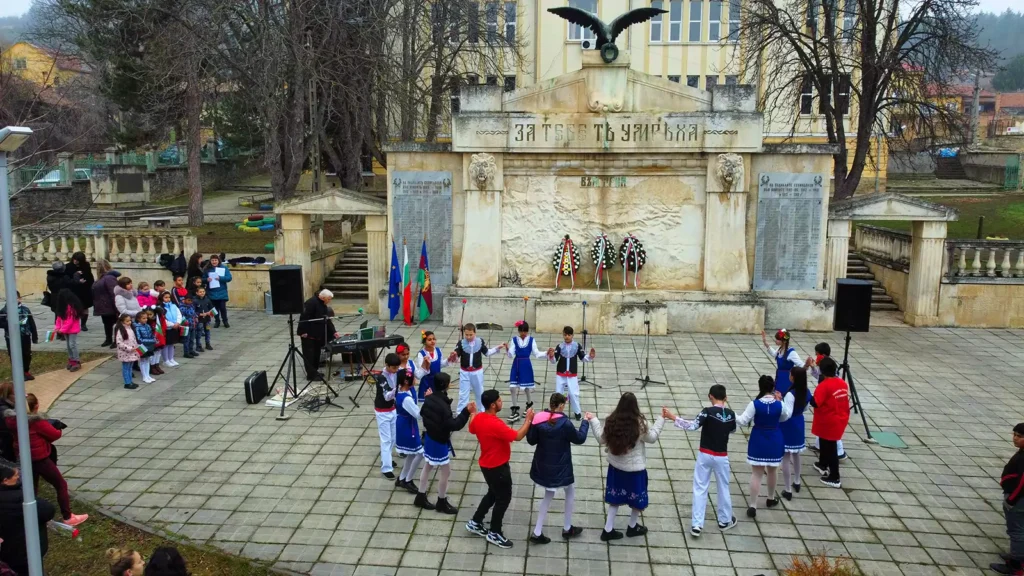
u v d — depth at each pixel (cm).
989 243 1897
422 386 1141
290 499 995
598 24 1769
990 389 1438
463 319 1836
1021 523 820
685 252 1845
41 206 3077
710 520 944
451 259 1903
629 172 1823
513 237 1866
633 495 862
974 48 2156
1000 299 1883
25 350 1430
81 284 1831
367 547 882
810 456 1141
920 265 1888
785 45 2538
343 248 2425
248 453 1135
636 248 1817
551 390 1402
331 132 3134
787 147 1784
